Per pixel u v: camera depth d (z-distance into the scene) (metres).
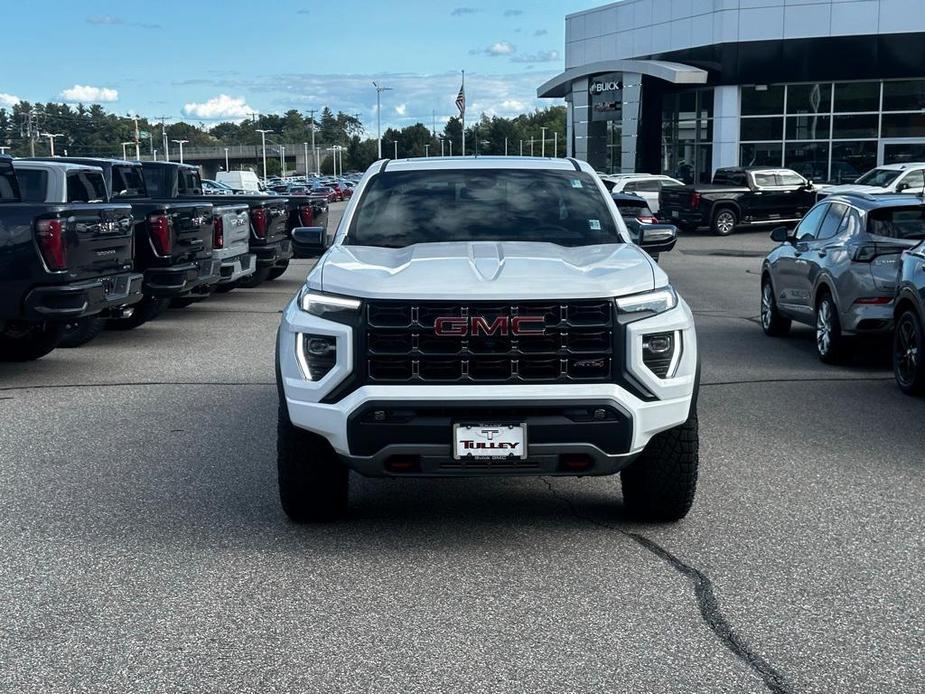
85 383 9.45
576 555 5.01
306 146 190.88
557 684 3.65
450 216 6.18
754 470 6.53
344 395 4.84
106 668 3.80
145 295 11.56
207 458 6.83
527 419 4.73
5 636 4.08
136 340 12.14
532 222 6.13
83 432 7.58
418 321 4.77
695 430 5.18
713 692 3.59
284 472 5.21
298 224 18.75
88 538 5.27
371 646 3.98
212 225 12.56
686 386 4.98
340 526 5.47
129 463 6.71
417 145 187.25
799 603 4.39
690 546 5.13
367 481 6.37
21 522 5.52
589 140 50.78
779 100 41.41
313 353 4.92
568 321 4.78
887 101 39.75
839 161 40.88
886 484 6.21
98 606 4.39
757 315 14.43
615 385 4.80
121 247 9.57
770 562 4.89
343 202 83.19
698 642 4.00
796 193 32.03
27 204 8.59
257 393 8.99
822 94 40.69
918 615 4.25
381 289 4.81
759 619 4.22
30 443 7.25
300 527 5.45
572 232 6.06
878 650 3.92
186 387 9.26
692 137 44.91
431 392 4.72
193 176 17.91
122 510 5.73
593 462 4.83
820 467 6.60
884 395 8.89
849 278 9.88
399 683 3.67
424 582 4.66
